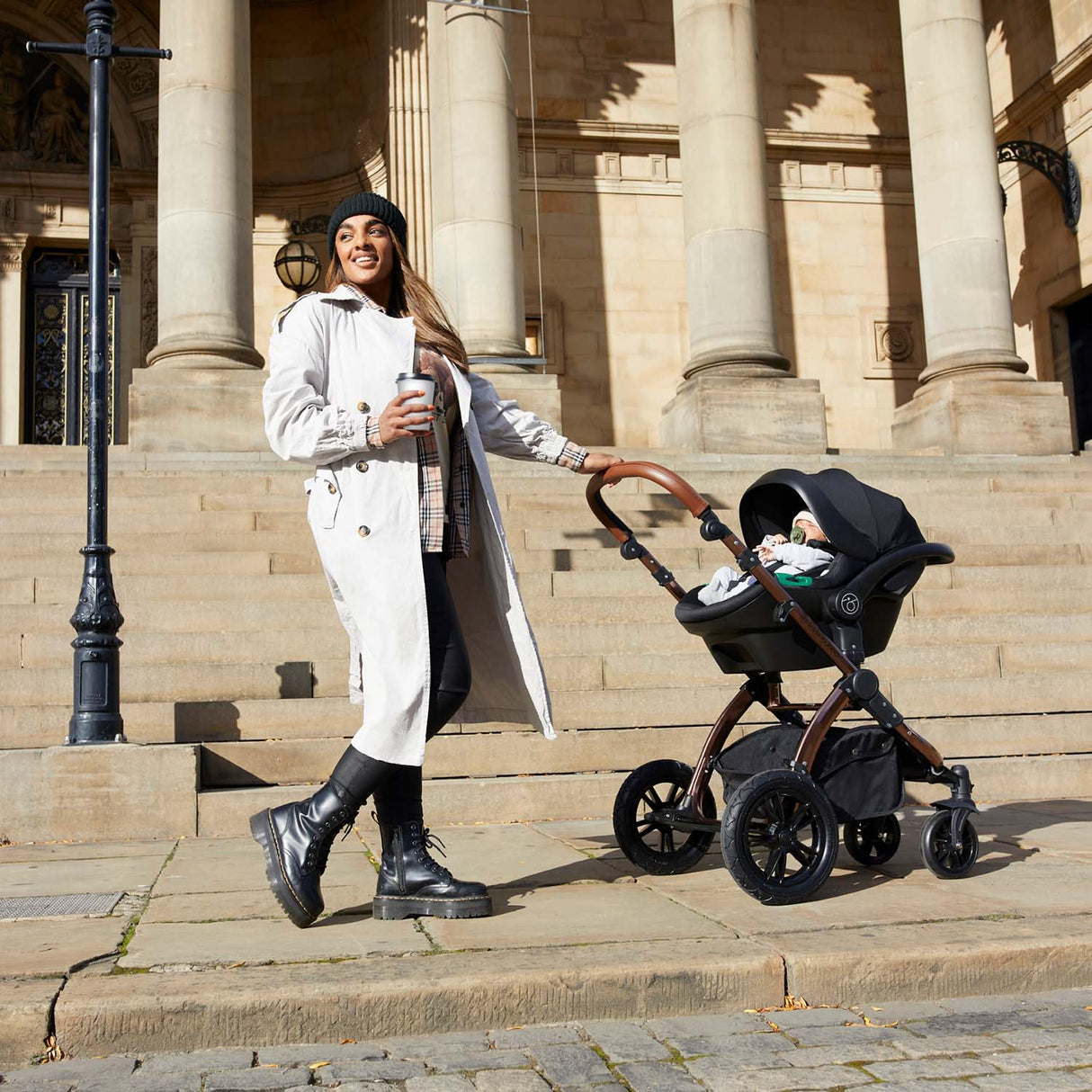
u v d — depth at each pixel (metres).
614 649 7.10
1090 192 16.31
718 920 3.34
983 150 12.73
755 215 12.30
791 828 3.61
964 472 11.01
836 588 3.92
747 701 4.21
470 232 12.34
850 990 2.95
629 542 4.17
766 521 4.38
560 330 17.30
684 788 4.29
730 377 11.91
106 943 3.14
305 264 14.73
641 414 17.34
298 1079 2.44
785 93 18.66
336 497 3.39
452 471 3.58
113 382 17.28
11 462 10.27
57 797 5.11
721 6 12.54
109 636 5.47
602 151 17.78
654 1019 2.84
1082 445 17.06
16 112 17.55
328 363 3.51
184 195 11.44
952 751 6.19
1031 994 3.04
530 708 3.61
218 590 7.55
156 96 17.64
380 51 17.34
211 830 5.21
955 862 4.02
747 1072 2.47
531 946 3.05
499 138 12.56
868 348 18.33
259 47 17.97
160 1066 2.53
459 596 3.69
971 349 12.52
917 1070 2.48
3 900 3.81
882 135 18.80
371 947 3.06
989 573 8.27
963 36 12.84
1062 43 16.78
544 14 17.78
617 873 4.12
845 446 18.05
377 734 3.28
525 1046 2.64
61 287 17.67
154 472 10.17
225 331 11.37
